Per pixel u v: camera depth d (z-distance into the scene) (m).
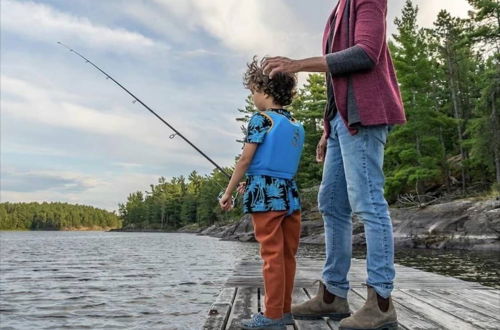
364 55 2.28
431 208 20.73
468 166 26.38
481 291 3.86
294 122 2.54
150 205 117.19
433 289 3.96
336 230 2.74
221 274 12.77
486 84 23.69
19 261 18.64
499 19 23.31
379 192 2.39
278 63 2.36
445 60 33.09
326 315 2.71
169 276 12.29
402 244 20.33
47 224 177.88
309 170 37.69
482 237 18.06
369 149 2.38
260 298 3.45
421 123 25.84
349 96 2.37
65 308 7.59
